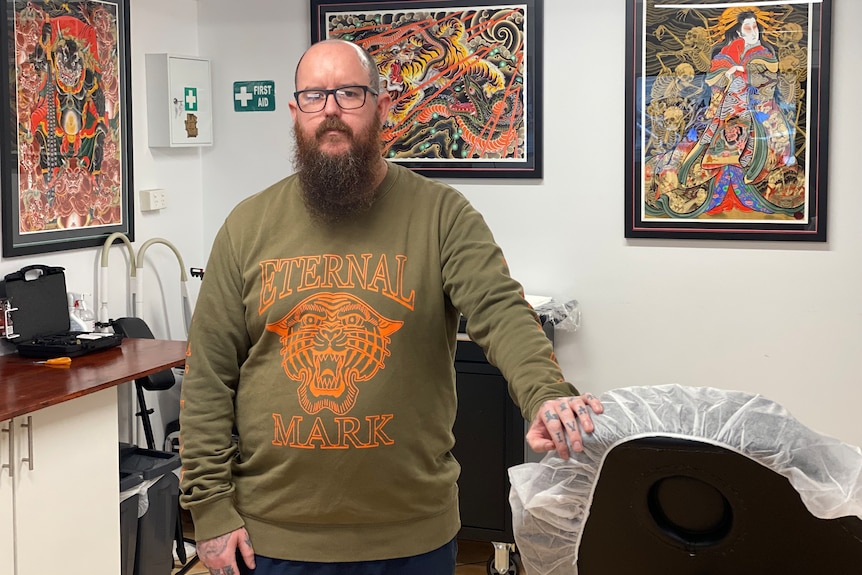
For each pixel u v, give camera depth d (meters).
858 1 3.31
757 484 1.07
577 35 3.62
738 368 3.56
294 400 1.75
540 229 3.74
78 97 3.40
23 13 3.14
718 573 1.13
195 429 1.82
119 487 2.91
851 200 3.38
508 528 3.34
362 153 1.77
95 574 2.77
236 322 1.86
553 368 1.56
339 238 1.79
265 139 4.09
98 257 3.55
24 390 2.55
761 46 3.40
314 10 3.91
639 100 3.55
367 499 1.73
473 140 3.77
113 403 2.81
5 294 3.05
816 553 1.08
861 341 3.41
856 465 1.03
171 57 3.81
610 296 3.68
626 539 1.16
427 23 3.78
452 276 1.76
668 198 3.56
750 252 3.50
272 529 1.78
